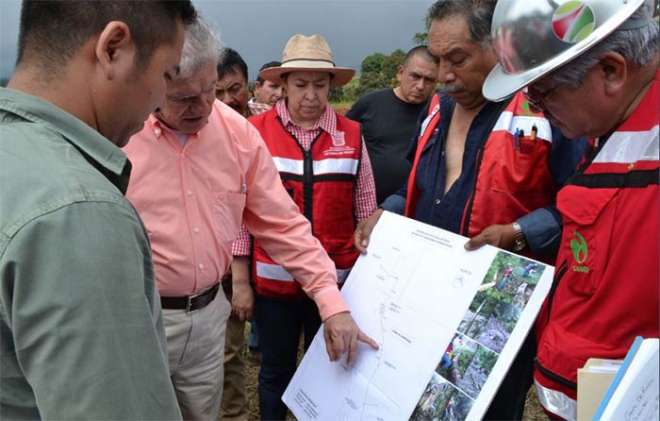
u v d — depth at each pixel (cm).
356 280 165
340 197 222
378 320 152
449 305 137
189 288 158
